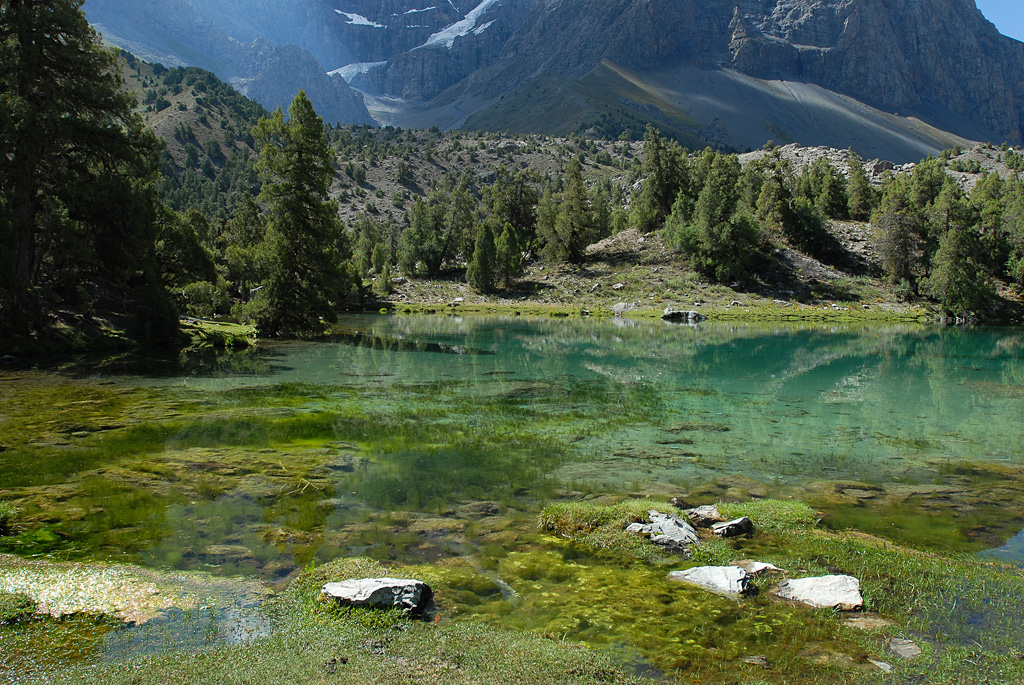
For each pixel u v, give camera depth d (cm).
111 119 3750
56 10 3306
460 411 1991
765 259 8738
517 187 10606
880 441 1689
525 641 616
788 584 755
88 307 3531
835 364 3475
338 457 1362
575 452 1492
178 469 1220
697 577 775
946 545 930
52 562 764
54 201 3338
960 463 1463
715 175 9381
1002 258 8175
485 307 8231
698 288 8469
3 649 573
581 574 788
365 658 580
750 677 566
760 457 1495
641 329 5825
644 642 623
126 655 571
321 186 4347
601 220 11988
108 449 1360
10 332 2892
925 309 7612
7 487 1081
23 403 1881
